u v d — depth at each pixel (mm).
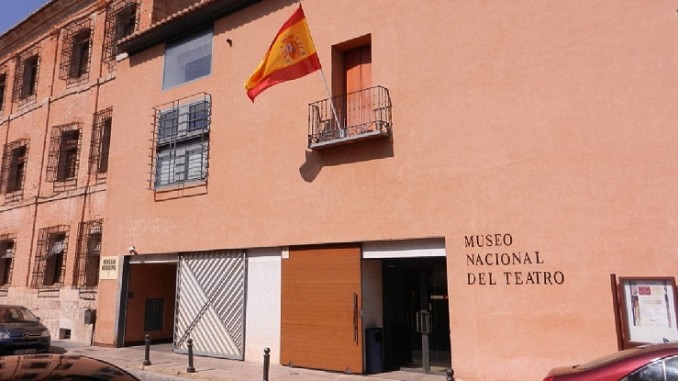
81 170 18625
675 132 7867
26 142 21750
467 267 9383
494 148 9453
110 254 15984
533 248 8781
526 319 8648
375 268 11289
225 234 13141
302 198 11844
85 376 3473
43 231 19500
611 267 8047
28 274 19609
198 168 14180
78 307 17156
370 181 10852
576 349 8117
